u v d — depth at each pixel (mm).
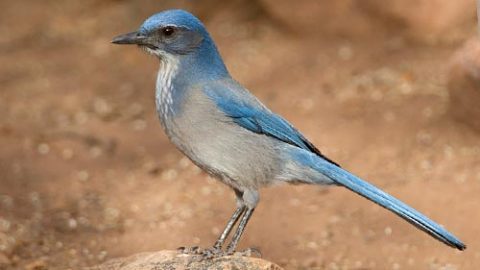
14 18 22109
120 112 17734
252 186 9938
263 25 20469
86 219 13781
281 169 10023
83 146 16359
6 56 20344
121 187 14961
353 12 19203
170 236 13180
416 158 15047
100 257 12469
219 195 14617
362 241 12773
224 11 21047
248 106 9906
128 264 9898
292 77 18266
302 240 12859
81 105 18016
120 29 21312
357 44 19234
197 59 10070
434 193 13844
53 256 12391
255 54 19328
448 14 18578
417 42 18828
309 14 19594
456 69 15445
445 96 16734
